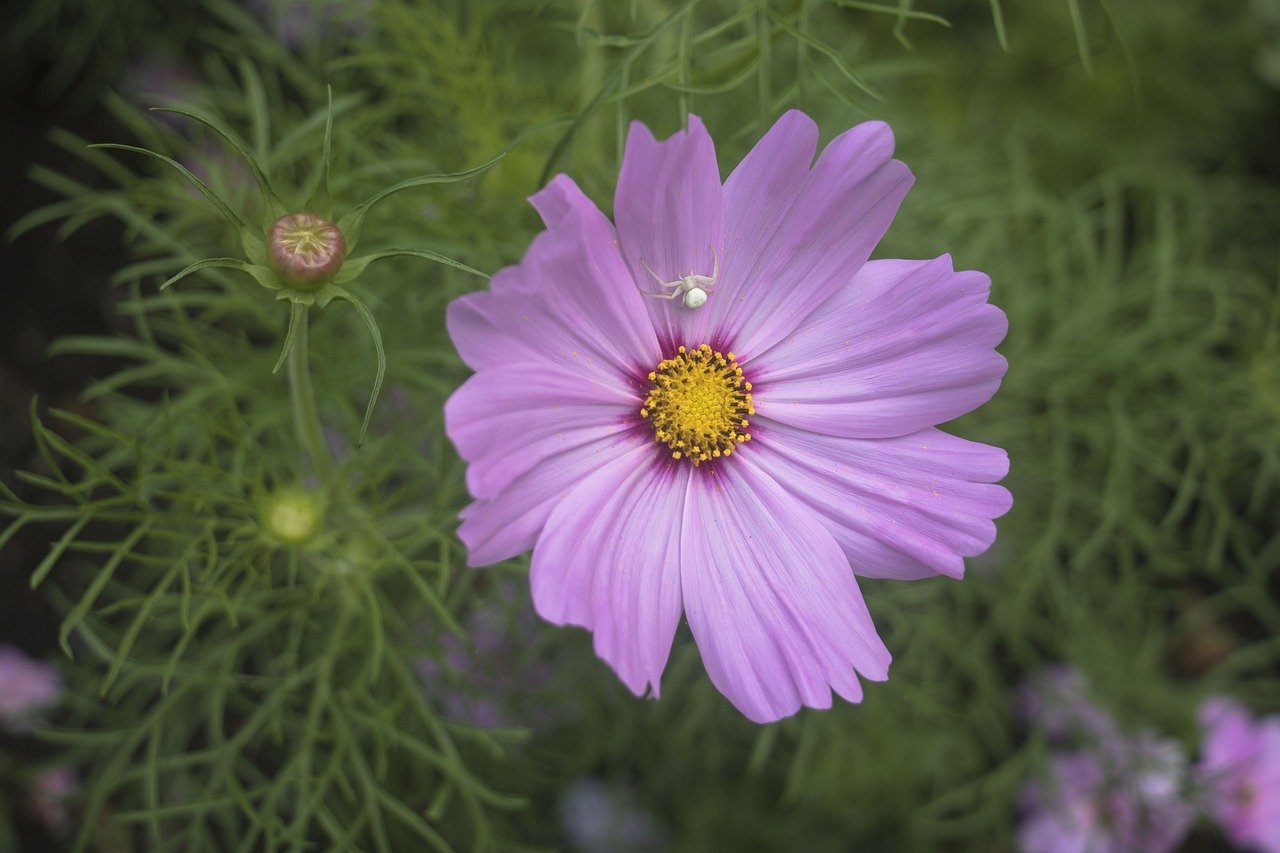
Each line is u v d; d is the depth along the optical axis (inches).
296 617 17.7
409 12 18.8
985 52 24.1
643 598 15.8
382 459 18.7
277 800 17.5
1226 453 20.7
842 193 15.6
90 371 22.1
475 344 14.9
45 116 22.7
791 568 16.0
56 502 21.6
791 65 20.3
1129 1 23.8
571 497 15.6
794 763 19.7
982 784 21.4
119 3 22.4
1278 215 24.5
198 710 19.5
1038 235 21.6
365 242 18.1
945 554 15.8
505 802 17.5
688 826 21.6
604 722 20.7
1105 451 20.9
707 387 16.0
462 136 18.7
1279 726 21.6
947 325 15.7
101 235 22.4
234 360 19.2
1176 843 22.1
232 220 15.0
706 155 15.3
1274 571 24.2
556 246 14.9
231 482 17.5
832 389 16.0
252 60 22.5
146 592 20.6
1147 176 22.9
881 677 15.8
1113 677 21.2
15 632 21.1
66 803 20.0
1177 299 21.6
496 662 20.0
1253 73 24.5
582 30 16.3
